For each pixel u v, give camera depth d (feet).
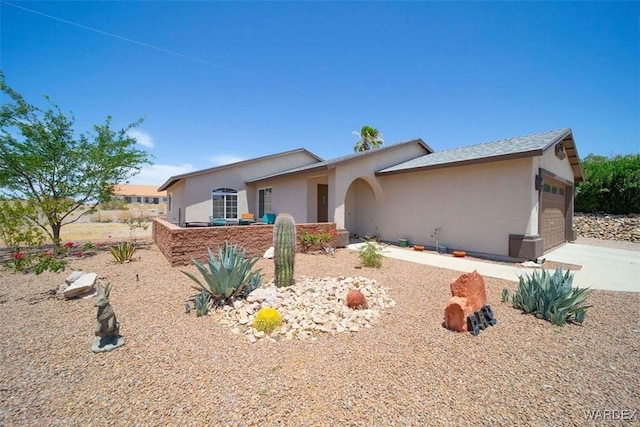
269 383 9.20
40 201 29.99
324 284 19.94
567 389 9.06
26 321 14.32
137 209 116.78
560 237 43.47
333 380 9.37
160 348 11.50
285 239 19.30
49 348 11.55
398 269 26.22
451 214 36.27
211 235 28.27
